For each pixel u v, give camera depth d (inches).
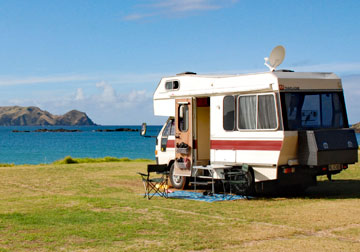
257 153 446.9
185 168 530.6
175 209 394.0
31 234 301.4
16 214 367.9
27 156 2149.4
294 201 432.5
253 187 456.1
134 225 327.3
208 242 278.4
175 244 274.2
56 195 490.3
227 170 475.5
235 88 466.0
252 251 254.4
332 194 480.4
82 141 4020.7
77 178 665.6
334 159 432.8
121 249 263.9
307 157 425.7
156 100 580.4
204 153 530.9
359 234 292.8
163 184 517.0
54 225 329.1
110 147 2970.0
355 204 403.5
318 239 280.8
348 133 448.5
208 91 498.6
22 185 588.7
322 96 452.1
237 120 466.9
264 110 440.5
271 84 429.4
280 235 293.0
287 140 424.2
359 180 595.2
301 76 441.7
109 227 322.0
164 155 574.6
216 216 359.9
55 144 3462.1
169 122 576.4
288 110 428.5
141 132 596.4
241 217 354.0
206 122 535.5
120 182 616.4
